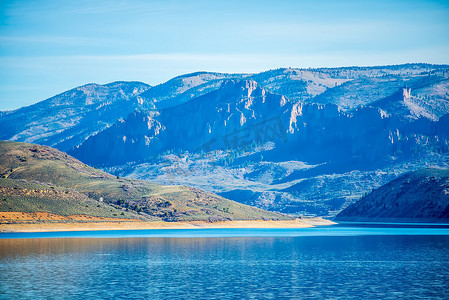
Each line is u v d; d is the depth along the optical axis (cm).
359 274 13838
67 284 12244
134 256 17625
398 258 17238
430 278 13162
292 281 12794
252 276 13525
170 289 11738
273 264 15825
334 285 12238
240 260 16775
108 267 14950
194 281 12769
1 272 13838
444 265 15500
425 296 10981
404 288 11844
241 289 11756
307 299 10719
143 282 12594
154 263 15912
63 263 15700
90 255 17712
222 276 13525
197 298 10806
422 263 15962
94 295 11038
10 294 11081
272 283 12506
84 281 12650
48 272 13938
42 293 11200
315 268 14988
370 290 11631
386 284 12350
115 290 11594
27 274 13575
